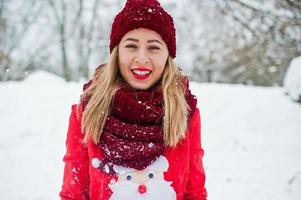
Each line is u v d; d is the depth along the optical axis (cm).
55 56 2703
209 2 879
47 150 638
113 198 197
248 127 718
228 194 499
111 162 198
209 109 807
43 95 917
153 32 203
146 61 201
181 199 208
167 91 204
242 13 780
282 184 522
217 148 638
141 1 204
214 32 2236
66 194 207
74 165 207
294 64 906
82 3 2452
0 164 586
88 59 2497
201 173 215
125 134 197
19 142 664
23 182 533
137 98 204
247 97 890
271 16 751
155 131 198
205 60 2380
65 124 745
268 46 926
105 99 202
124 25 203
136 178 198
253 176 546
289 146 634
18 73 2319
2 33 2306
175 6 2128
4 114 790
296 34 804
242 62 1903
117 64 210
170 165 201
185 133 206
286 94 900
